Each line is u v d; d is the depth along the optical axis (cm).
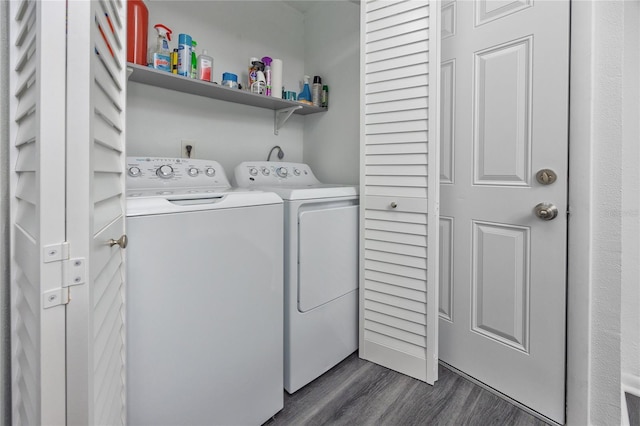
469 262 165
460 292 170
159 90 187
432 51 156
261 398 136
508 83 145
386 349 179
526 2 138
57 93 50
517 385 147
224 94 201
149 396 102
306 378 161
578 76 124
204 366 116
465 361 169
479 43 156
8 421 67
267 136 243
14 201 67
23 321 59
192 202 119
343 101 240
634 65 128
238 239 125
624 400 130
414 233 166
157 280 103
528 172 140
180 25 191
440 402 152
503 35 146
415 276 167
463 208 167
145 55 159
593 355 126
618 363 121
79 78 51
